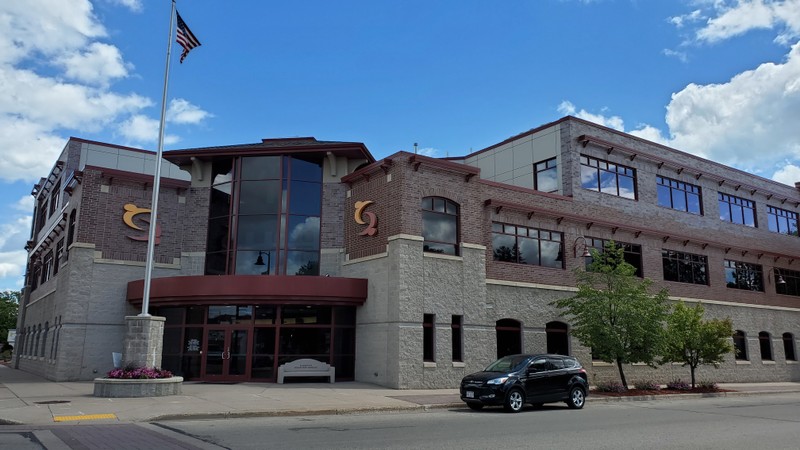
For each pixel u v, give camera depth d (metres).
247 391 19.25
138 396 17.30
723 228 35.09
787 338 37.06
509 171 31.64
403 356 21.11
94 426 12.42
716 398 23.36
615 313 22.95
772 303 36.41
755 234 37.06
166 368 23.94
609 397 20.98
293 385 21.61
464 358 22.53
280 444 10.23
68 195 31.00
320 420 13.96
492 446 10.20
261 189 25.42
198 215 26.38
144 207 25.95
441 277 22.66
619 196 30.11
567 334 26.11
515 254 25.48
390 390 20.41
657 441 11.05
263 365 22.92
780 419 15.18
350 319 23.88
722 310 33.19
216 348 23.33
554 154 29.30
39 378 26.97
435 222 23.23
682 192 33.59
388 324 21.78
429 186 23.12
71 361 23.70
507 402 16.12
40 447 9.75
